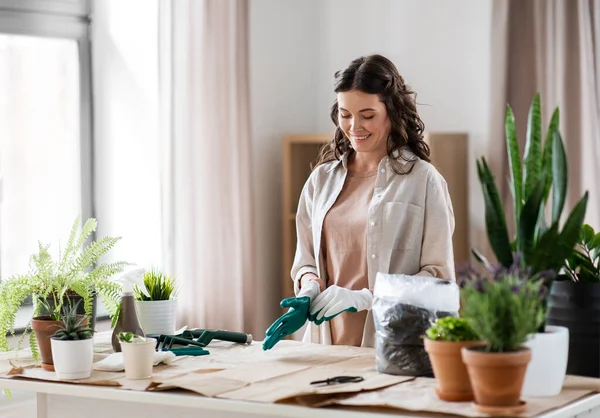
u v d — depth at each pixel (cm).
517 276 190
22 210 432
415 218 278
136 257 462
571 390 209
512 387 183
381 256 279
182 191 458
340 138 299
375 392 204
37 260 255
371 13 542
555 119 233
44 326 241
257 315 520
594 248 246
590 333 230
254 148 522
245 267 486
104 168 458
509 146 238
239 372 228
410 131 289
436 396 199
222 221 472
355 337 284
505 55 476
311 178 306
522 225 214
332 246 292
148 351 226
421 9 525
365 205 288
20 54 430
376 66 278
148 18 463
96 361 251
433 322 218
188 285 458
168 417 233
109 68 459
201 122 464
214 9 469
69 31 443
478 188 504
